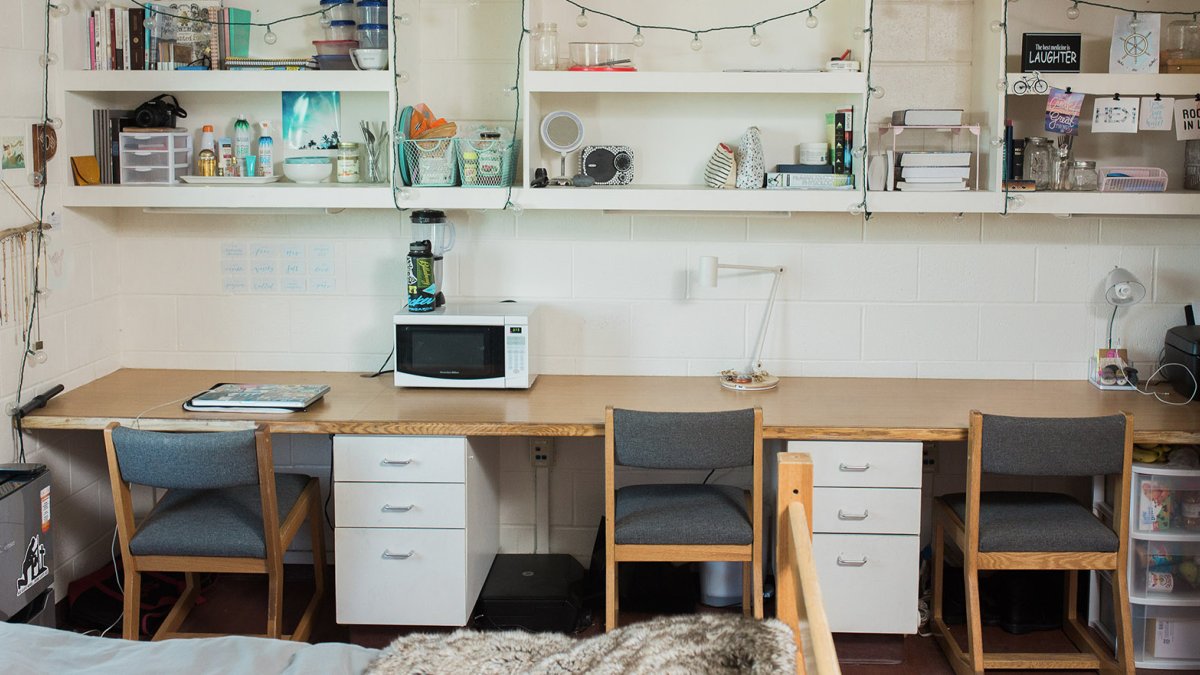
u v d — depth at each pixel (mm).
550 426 3340
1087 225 3850
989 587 3758
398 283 3990
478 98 3902
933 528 3611
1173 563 3391
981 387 3822
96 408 3496
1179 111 3557
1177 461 3400
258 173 3869
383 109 3900
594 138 3893
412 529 3412
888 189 3611
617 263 3939
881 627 3416
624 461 3215
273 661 2236
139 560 3227
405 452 3377
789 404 3582
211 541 3193
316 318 4023
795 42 3826
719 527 3250
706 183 3854
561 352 4004
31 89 3486
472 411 3492
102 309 3916
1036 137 3734
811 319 3939
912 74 3805
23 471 3191
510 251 3953
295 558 4137
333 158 3930
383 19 3641
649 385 3850
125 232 4012
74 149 3697
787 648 1924
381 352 4035
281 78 3645
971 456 3195
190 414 3445
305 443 4094
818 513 3371
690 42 3844
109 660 2221
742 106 3852
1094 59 3773
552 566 3912
